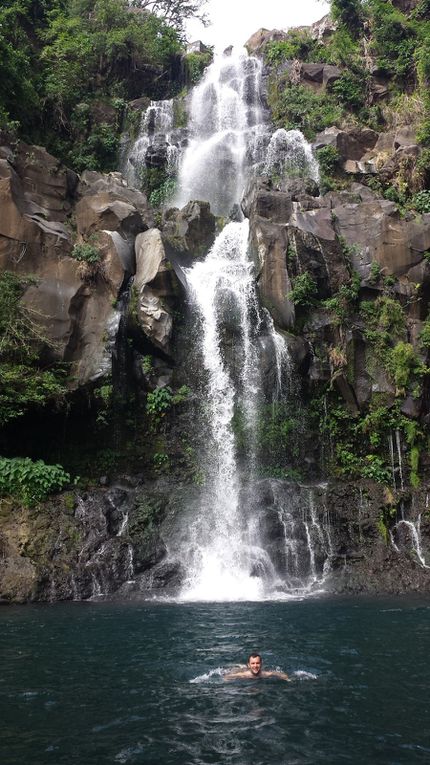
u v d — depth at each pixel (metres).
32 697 7.35
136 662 8.73
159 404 18.33
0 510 14.87
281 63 34.09
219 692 7.52
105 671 8.34
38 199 20.27
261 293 20.03
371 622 11.52
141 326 18.33
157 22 35.03
